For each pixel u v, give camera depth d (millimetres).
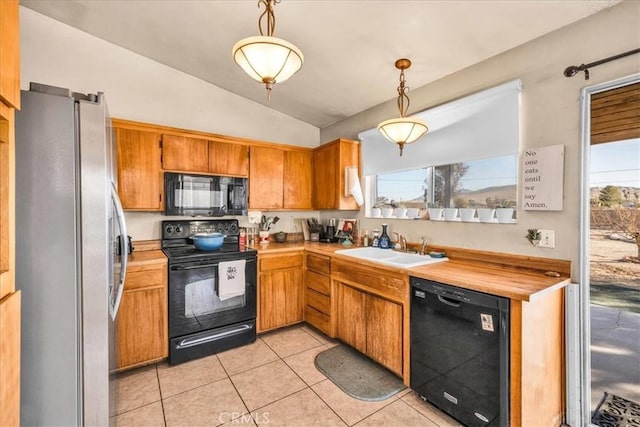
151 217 2928
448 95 2439
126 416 1812
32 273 1159
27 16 2412
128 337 2250
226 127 3352
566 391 1756
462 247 2346
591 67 1673
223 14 2156
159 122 2980
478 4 1685
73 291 1227
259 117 3570
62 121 1211
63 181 1211
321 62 2496
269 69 1506
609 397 1677
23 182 1145
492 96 2096
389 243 2883
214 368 2354
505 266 2064
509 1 1636
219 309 2627
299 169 3514
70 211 1223
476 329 1640
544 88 1875
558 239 1813
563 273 1787
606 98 1645
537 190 1894
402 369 2080
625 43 1563
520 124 1988
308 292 3100
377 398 1982
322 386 2115
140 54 2877
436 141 2523
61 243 1205
